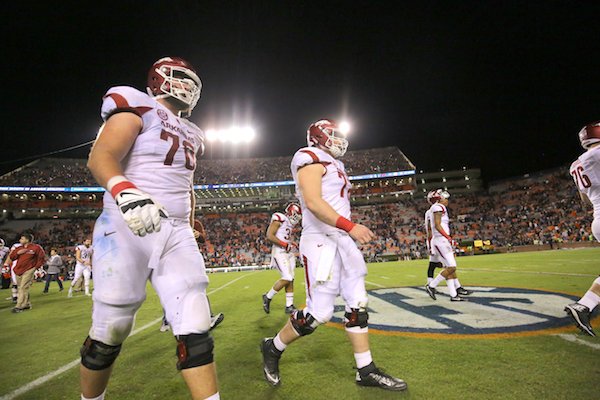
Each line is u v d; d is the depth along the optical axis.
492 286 6.98
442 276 5.67
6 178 36.66
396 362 2.76
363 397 2.19
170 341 3.99
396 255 29.83
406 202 41.88
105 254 1.55
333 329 4.05
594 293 3.24
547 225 31.16
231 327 4.57
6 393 2.61
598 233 3.50
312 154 2.54
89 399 1.64
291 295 5.65
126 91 1.65
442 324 3.92
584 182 3.63
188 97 1.90
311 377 2.59
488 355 2.79
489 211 38.06
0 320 6.43
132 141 1.55
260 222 39.12
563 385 2.16
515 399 2.02
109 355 1.58
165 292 1.59
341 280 2.55
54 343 4.26
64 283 19.02
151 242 1.61
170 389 2.53
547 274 8.52
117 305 1.52
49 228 36.25
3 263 14.20
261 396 2.30
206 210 42.38
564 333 3.29
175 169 1.74
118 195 1.30
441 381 2.34
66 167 40.81
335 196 2.62
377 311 4.95
